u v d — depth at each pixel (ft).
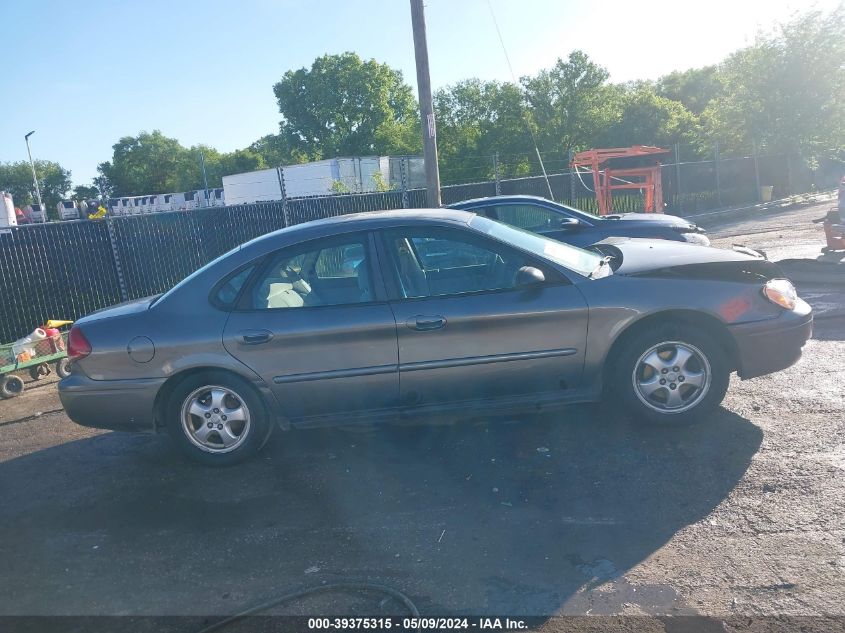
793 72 87.51
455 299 14.97
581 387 15.34
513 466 14.47
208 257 38.37
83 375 15.49
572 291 14.96
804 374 18.40
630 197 66.95
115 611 10.59
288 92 219.41
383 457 15.58
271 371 15.08
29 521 13.89
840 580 9.93
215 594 10.84
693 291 14.97
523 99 133.69
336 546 11.95
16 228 31.53
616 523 11.91
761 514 11.76
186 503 14.12
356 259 15.44
